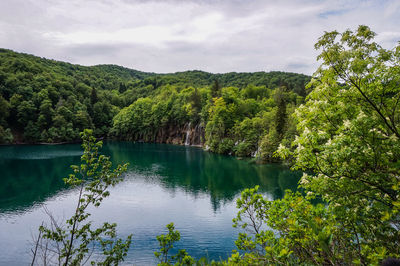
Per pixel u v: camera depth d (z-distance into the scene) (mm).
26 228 20266
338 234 5047
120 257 7336
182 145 90125
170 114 98688
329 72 5602
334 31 5344
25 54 156250
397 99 5145
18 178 36500
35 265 14750
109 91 166875
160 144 94000
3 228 20219
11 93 91688
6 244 17562
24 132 84000
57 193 29562
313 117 6004
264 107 77625
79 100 115562
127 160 54656
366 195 5172
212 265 6172
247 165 47656
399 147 4594
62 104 96688
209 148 70938
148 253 16516
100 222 21641
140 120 107625
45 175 38500
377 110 5000
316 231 3092
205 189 32188
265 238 5441
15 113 85750
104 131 113812
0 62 112250
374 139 4719
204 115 84500
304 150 5465
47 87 101688
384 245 4668
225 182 35406
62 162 49188
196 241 18234
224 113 71562
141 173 41344
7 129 79312
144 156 61219
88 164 7242
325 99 6070
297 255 5109
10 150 66438
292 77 141125
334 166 5379
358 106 5570
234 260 5031
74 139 92562
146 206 25828
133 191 31141
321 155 5348
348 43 5418
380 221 4996
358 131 4738
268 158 49500
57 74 134125
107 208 25156
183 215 23375
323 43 5500
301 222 4562
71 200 27172
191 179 37438
